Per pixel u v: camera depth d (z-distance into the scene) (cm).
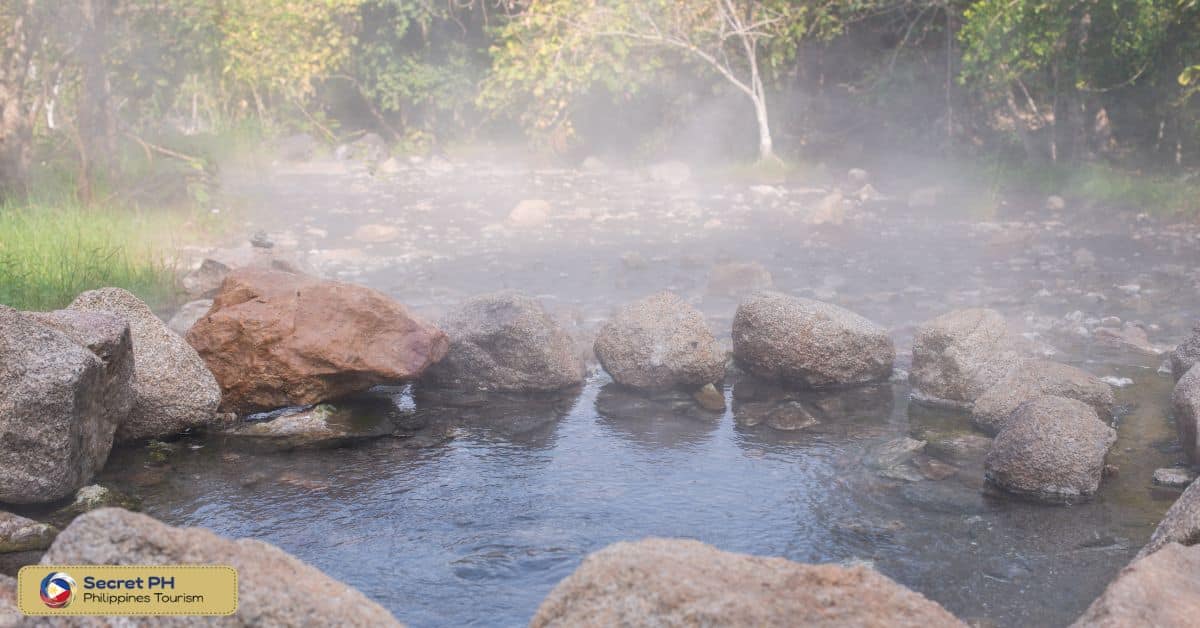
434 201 2039
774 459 614
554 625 309
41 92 1413
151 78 1697
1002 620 418
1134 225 1633
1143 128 2338
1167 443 632
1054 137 2242
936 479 581
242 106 2714
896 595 312
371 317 707
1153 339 898
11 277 900
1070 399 586
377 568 466
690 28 2597
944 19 2667
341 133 3109
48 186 1367
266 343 682
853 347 766
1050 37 1948
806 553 480
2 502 531
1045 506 540
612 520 521
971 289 1142
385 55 3200
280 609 296
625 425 683
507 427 677
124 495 553
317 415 679
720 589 299
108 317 600
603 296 1098
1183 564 373
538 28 2578
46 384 528
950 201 1991
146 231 1309
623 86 2645
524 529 509
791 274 1232
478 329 764
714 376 763
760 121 2575
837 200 1748
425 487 567
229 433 660
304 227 1636
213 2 1727
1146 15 1847
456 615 422
